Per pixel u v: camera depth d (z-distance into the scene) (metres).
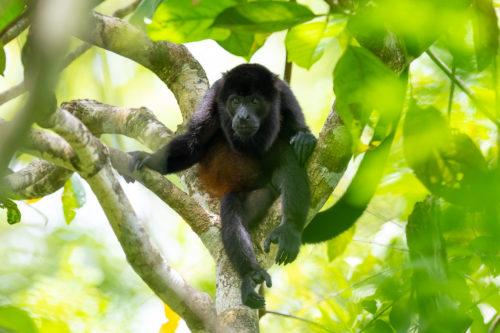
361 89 4.07
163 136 9.61
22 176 9.37
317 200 7.77
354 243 10.55
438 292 5.50
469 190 4.82
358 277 9.35
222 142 10.08
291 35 4.88
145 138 9.78
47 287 10.65
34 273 11.30
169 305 6.75
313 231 8.41
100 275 12.60
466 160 4.94
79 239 13.48
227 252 7.89
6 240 12.56
